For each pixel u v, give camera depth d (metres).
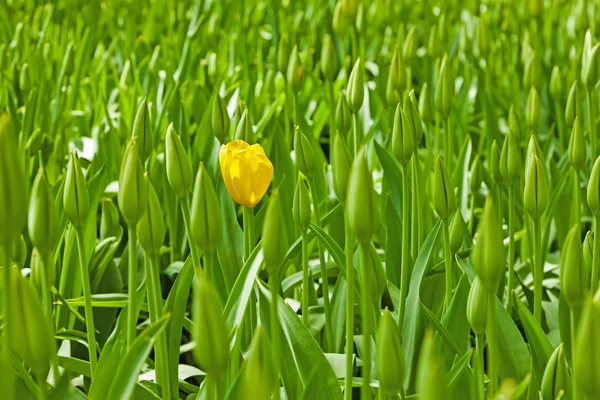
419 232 1.27
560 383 0.89
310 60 2.38
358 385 1.07
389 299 1.35
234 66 2.33
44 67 2.06
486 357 1.31
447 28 2.25
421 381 0.68
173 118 1.66
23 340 0.78
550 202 1.40
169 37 2.61
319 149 1.54
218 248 1.17
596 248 1.04
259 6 2.98
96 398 0.92
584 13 2.00
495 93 2.11
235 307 0.99
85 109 2.14
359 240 0.80
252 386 0.73
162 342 0.96
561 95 1.65
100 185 1.32
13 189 0.76
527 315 0.97
